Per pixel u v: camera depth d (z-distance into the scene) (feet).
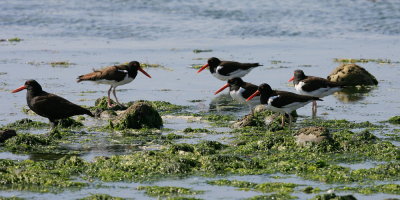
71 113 53.72
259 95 58.18
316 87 62.44
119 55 92.58
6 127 54.08
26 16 118.01
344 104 65.26
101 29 110.52
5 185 38.06
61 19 116.47
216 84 76.74
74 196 36.24
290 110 55.88
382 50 96.48
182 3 131.13
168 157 42.65
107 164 41.47
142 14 121.90
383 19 117.70
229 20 117.80
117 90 72.33
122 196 36.32
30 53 92.68
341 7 126.11
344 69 75.77
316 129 47.09
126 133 52.70
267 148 46.70
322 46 100.12
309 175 39.86
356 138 48.21
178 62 88.89
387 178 38.99
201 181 38.86
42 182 38.29
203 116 59.82
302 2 130.82
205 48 98.48
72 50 95.45
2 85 72.38
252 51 96.27
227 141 49.88
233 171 40.73
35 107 52.85
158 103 64.23
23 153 45.62
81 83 75.25
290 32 109.91
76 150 46.75
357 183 38.22
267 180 39.06
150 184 38.32
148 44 100.94
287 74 80.48
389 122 56.24
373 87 74.08
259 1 132.16
